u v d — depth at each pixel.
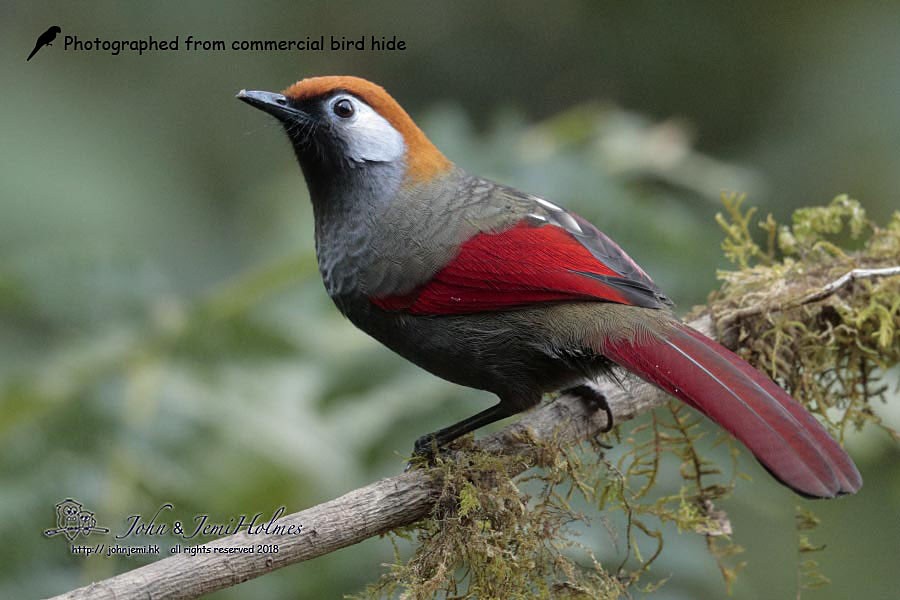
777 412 7.70
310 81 9.91
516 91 16.61
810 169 14.96
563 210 9.60
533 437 8.70
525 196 9.59
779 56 15.98
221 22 15.53
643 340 8.45
